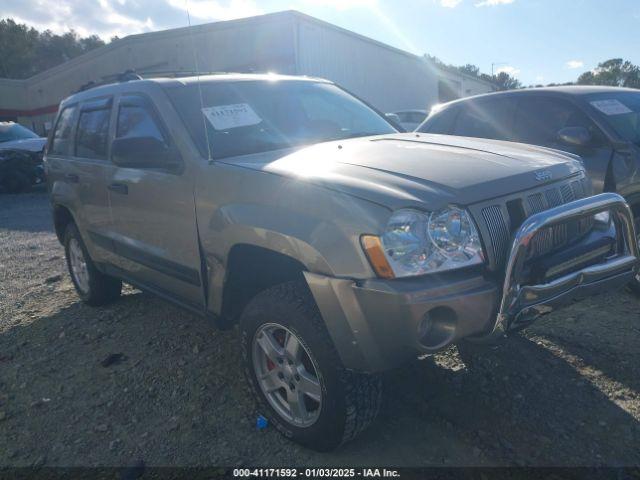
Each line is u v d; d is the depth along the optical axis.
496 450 2.72
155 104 3.63
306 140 3.71
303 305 2.63
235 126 3.53
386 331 2.34
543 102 5.45
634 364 3.42
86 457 2.87
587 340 3.76
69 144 4.82
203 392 3.41
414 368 3.53
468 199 2.50
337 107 4.27
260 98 3.90
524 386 3.27
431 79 31.58
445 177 2.62
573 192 3.02
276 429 2.94
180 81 3.77
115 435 3.04
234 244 2.87
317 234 2.47
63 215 5.14
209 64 19.45
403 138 3.61
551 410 3.02
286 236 2.57
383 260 2.32
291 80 4.28
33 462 2.85
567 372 3.39
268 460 2.75
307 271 2.52
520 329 2.60
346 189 2.51
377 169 2.73
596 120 4.92
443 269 2.38
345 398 2.56
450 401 3.16
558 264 2.60
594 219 3.01
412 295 2.27
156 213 3.53
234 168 2.99
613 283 2.88
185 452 2.85
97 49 23.47
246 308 2.94
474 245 2.46
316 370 2.61
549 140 5.25
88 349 4.16
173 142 3.39
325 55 19.22
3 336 4.55
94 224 4.40
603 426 2.86
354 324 2.39
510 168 2.81
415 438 2.86
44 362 4.00
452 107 6.23
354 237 2.37
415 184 2.53
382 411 3.10
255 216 2.75
